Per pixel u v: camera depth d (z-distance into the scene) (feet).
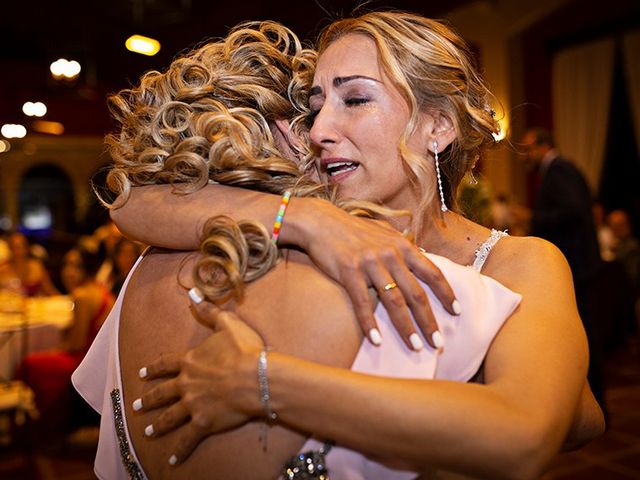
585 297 14.38
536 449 2.64
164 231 3.46
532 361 2.96
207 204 3.44
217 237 3.10
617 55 26.43
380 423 2.61
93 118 26.04
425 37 3.94
